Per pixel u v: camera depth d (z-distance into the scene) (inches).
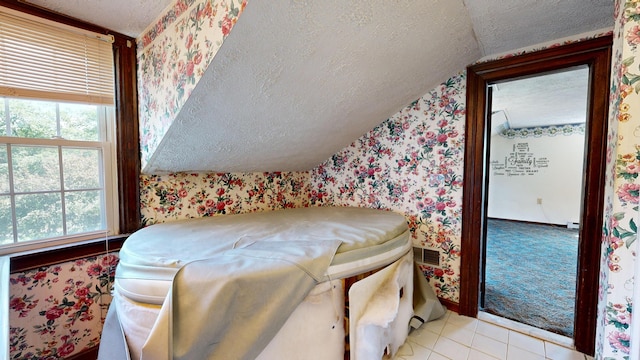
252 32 38.1
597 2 45.4
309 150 84.0
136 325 36.2
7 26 44.3
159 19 51.1
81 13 49.3
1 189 46.9
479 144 68.9
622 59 32.6
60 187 52.6
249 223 64.4
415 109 78.2
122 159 58.4
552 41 58.9
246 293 35.1
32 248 49.3
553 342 61.6
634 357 30.4
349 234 54.4
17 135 47.8
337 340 47.6
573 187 196.9
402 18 45.1
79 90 52.3
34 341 49.1
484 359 56.1
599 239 55.1
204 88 44.4
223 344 33.6
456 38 55.3
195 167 67.3
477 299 72.1
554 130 202.7
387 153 84.7
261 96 51.1
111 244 57.1
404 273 60.7
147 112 57.0
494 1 45.2
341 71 52.9
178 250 42.9
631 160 32.2
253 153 71.3
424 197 78.0
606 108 53.8
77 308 53.7
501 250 140.3
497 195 229.1
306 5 37.3
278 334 39.3
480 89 68.2
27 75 46.6
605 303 35.7
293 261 40.5
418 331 66.0
